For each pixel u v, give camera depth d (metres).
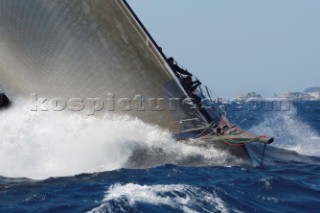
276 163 75.88
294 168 72.25
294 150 88.88
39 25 74.75
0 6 74.12
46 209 49.50
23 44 75.94
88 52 75.56
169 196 51.66
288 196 54.84
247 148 74.50
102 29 74.62
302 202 52.75
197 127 76.88
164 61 75.31
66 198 53.09
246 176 63.62
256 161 74.12
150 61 75.44
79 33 74.88
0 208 50.44
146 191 53.34
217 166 70.81
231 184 58.16
